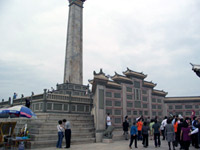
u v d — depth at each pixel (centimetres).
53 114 1972
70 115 2091
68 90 2931
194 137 1486
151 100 3200
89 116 2239
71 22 3303
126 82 2802
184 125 1240
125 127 2086
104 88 2183
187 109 3438
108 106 2464
